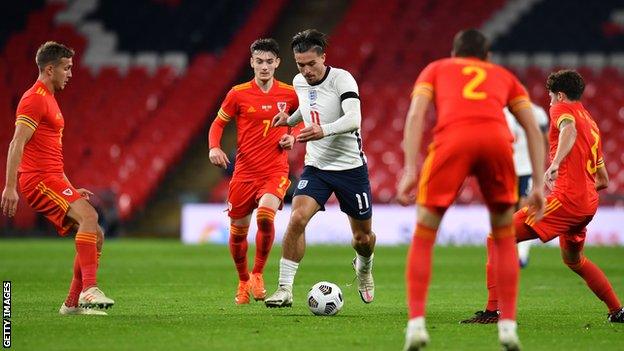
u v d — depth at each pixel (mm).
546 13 115438
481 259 66125
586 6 115562
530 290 44688
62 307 32906
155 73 114938
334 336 27328
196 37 121250
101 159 107125
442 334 27922
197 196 97312
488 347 25391
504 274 23531
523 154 54031
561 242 32281
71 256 67875
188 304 37219
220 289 44125
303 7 123938
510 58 112875
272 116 38000
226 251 74688
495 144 23281
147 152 106500
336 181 33875
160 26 121562
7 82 115625
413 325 22766
